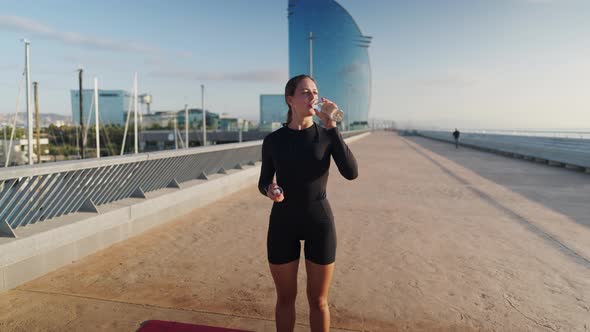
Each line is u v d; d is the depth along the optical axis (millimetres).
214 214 6516
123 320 2820
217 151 7840
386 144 33594
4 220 3506
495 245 4891
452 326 2832
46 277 3619
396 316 2975
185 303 3139
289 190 1998
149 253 4434
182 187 6645
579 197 8312
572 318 2969
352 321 2883
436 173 12555
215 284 3561
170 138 92562
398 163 15961
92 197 4762
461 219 6309
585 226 5852
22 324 2730
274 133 2066
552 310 3100
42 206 3988
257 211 6762
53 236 3787
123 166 5004
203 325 2756
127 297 3230
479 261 4281
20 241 3416
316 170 1982
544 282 3686
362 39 121250
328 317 2131
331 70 115250
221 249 4637
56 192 4062
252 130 86000
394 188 9469
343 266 4094
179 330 2670
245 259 4285
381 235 5336
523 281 3705
